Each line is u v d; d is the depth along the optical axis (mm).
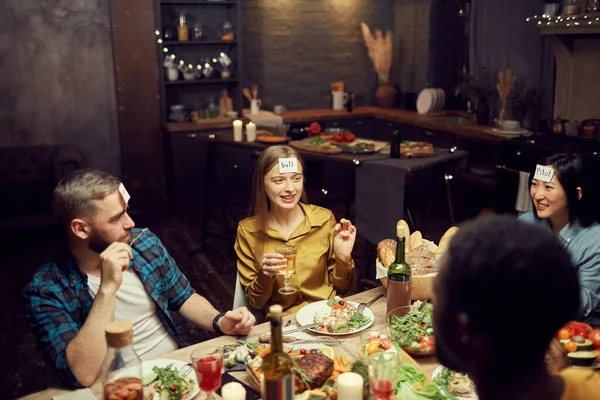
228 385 1390
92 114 5816
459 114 6496
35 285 1807
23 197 5488
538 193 2287
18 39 5449
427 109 6512
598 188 2193
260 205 2334
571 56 4719
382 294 2160
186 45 6258
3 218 5438
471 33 6305
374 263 4383
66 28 5574
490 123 5895
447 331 807
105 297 1661
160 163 6066
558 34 4598
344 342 1795
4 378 3074
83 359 1604
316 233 2369
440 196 6035
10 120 5562
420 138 6215
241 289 2322
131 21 5691
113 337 1285
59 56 5605
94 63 5730
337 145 4527
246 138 4855
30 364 3209
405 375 1523
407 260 2041
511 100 5773
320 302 2068
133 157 5953
